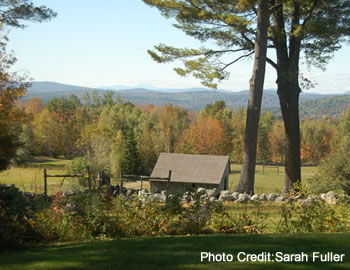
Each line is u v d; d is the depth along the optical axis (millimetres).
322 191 19734
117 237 8047
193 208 8719
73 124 81938
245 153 18516
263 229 9047
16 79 19250
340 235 7738
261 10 17828
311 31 17906
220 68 19719
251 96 18359
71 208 8047
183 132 80312
